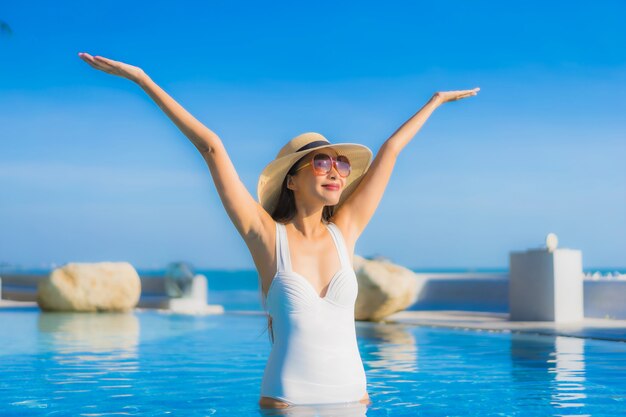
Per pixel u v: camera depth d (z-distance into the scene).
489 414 4.60
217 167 3.81
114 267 17.45
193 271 19.45
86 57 3.68
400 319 14.30
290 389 3.88
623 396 5.39
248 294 30.97
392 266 14.00
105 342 9.94
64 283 17.06
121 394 5.62
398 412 4.61
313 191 4.03
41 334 11.17
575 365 7.33
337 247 4.09
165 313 16.91
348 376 3.97
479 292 18.94
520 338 10.48
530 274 14.07
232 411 4.79
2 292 23.95
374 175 4.34
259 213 4.02
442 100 4.59
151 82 3.75
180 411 4.82
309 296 3.92
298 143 4.16
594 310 15.74
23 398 5.46
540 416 4.55
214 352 8.72
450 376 6.54
